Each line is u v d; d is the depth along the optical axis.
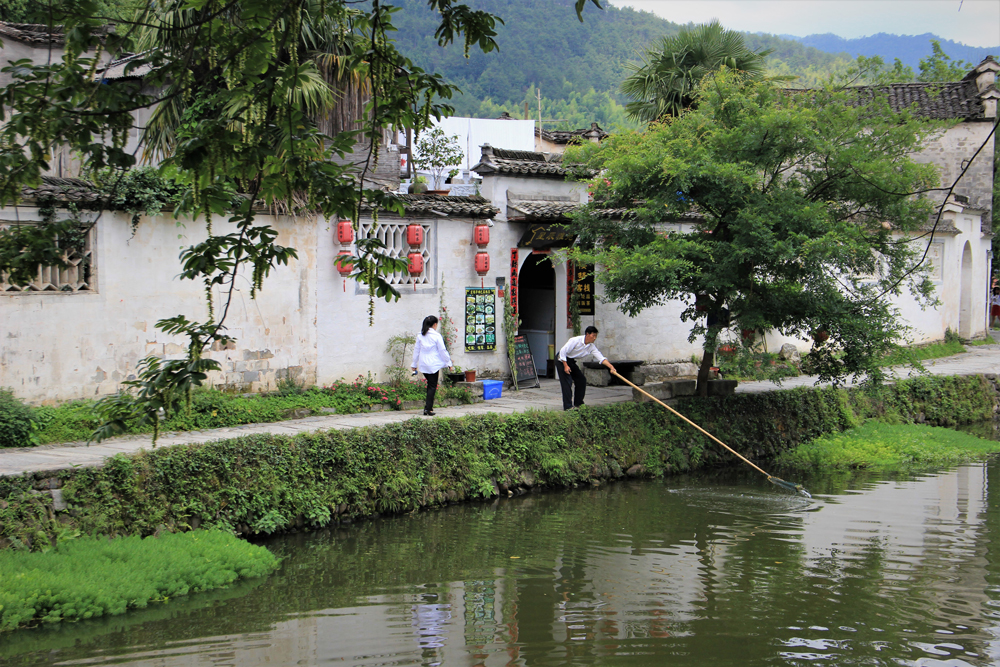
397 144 15.66
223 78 5.23
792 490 12.67
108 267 11.35
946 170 27.16
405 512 11.27
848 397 17.22
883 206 13.51
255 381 12.88
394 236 14.51
